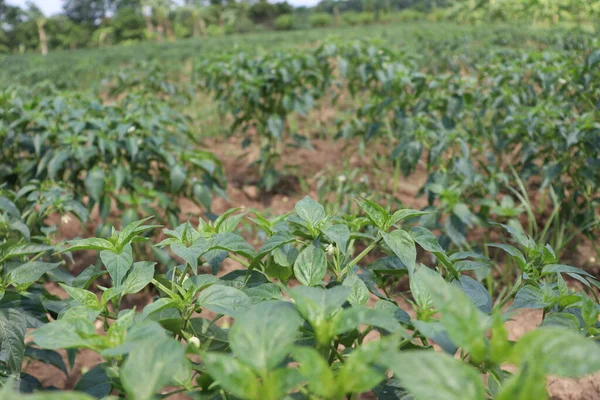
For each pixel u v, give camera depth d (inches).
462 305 32.4
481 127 173.6
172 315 51.6
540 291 52.0
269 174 204.8
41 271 65.6
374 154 232.2
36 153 139.6
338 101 337.4
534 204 175.8
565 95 177.9
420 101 169.9
